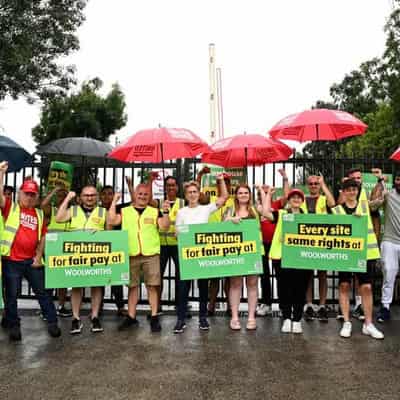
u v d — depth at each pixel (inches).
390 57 770.8
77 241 234.1
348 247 231.0
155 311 246.8
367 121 1026.1
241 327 252.1
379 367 190.2
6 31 417.7
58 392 166.4
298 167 316.8
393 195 256.8
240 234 240.8
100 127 920.3
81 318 274.4
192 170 309.9
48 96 484.7
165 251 271.6
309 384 172.9
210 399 160.6
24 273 236.2
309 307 269.1
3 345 220.2
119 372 185.2
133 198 263.4
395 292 301.7
